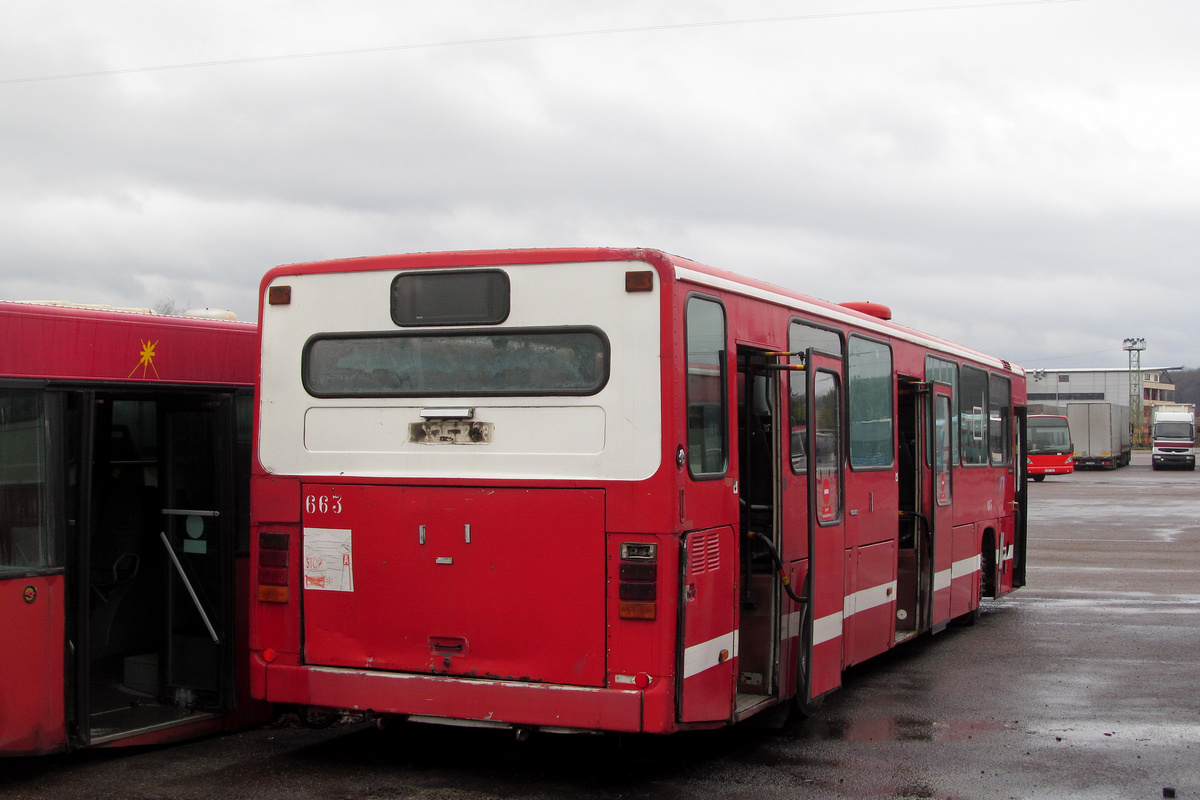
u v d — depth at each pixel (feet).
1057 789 21.13
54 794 20.24
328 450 21.59
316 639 21.53
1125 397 347.36
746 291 22.50
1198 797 20.65
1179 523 82.99
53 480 21.11
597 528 19.60
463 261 20.83
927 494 34.78
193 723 23.76
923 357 34.58
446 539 20.57
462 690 20.26
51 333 21.15
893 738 24.98
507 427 20.33
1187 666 33.40
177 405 24.95
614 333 19.74
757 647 23.56
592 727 19.43
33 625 20.66
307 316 21.97
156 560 25.70
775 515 23.32
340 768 22.18
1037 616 43.06
